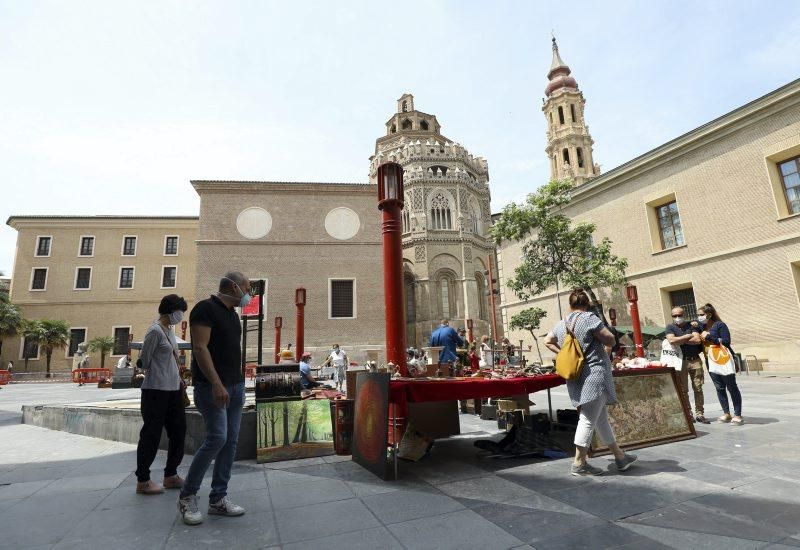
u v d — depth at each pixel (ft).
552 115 154.40
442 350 28.76
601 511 10.18
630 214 69.92
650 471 13.23
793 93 50.08
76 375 94.32
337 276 94.27
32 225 127.34
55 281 124.77
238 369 11.58
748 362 52.49
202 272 89.71
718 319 21.58
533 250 70.13
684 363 22.21
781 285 51.01
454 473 13.92
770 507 10.00
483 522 9.73
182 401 14.02
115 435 21.22
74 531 9.73
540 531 9.15
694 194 60.85
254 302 25.82
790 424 19.58
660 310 64.54
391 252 19.70
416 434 16.39
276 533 9.41
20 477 14.62
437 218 139.54
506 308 95.45
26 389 71.82
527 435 16.74
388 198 19.95
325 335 90.53
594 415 13.28
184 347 57.98
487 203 155.84
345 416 17.53
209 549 8.66
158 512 11.02
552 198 65.98
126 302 125.70
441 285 134.41
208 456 10.39
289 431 16.90
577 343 13.56
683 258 61.82
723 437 17.57
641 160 67.26
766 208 52.90
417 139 158.40
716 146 58.59
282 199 96.17
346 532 9.36
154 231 131.64
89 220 128.47
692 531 8.89
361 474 14.12
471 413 28.91
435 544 8.64
